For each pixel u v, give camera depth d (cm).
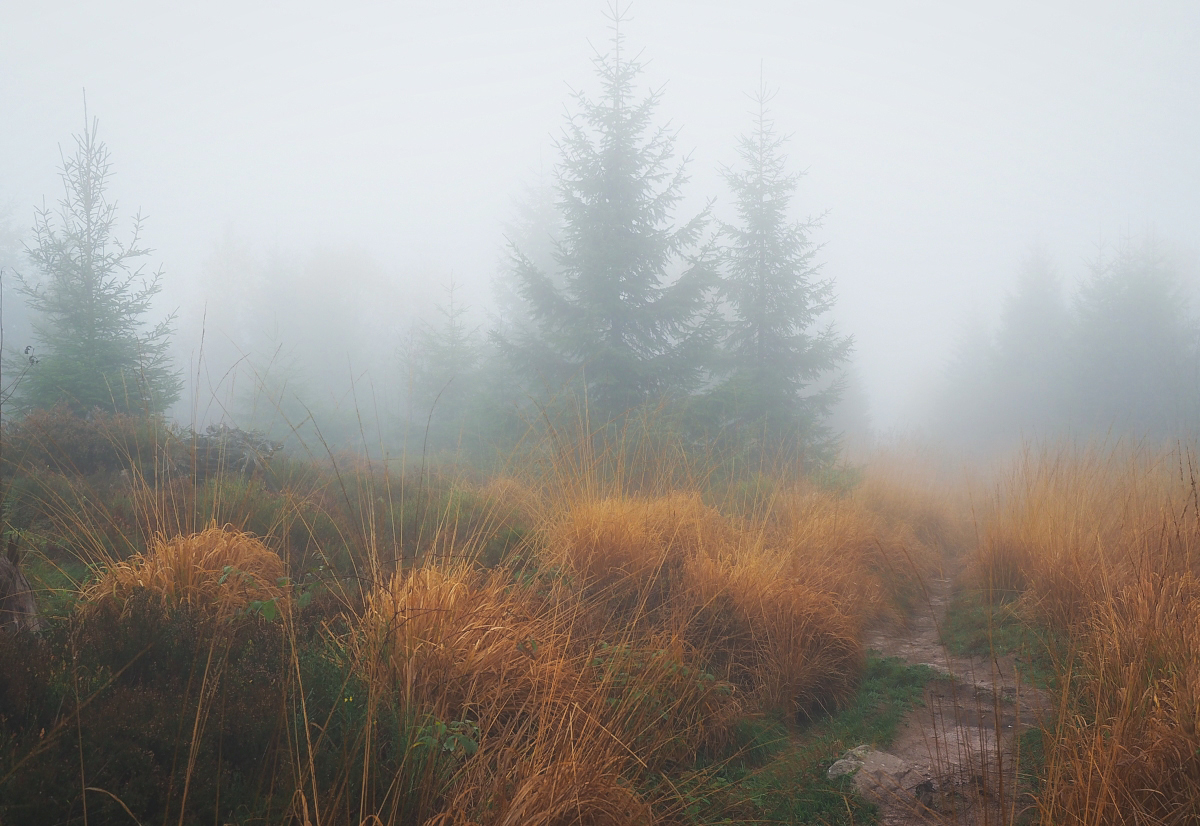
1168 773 242
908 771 327
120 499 515
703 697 367
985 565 635
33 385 1216
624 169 1363
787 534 623
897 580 680
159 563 359
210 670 267
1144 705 283
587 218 1370
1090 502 632
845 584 577
